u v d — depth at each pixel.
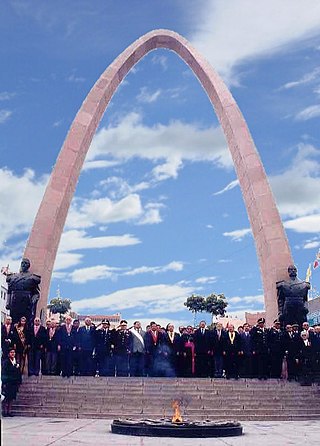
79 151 32.84
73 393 18.70
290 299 27.02
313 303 56.50
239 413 17.77
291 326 22.62
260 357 21.59
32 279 25.34
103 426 13.98
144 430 11.31
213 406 18.22
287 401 18.84
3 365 16.97
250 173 32.22
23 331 20.44
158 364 21.34
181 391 19.05
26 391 18.73
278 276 29.39
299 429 13.98
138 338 21.38
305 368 21.50
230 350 21.25
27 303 24.94
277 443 10.23
